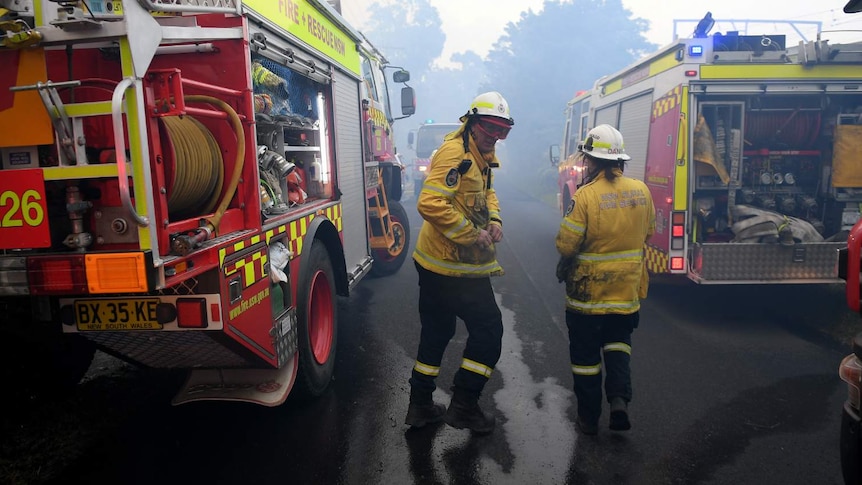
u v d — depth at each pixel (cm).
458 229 337
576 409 409
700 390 439
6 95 252
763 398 423
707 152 583
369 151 714
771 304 670
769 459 342
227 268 301
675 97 594
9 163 257
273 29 387
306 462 343
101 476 328
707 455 347
